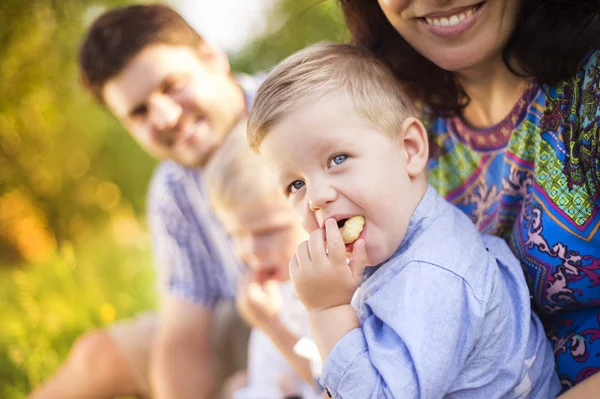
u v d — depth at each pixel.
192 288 2.54
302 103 1.39
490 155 1.63
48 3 5.30
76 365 2.63
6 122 5.67
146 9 2.23
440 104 1.68
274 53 5.70
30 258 5.84
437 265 1.34
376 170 1.38
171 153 2.26
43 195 6.07
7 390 2.77
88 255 4.71
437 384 1.25
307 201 1.40
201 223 2.43
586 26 1.34
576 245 1.41
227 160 2.09
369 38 1.77
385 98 1.44
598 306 1.49
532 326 1.46
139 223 6.20
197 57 2.23
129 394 2.69
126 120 2.29
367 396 1.26
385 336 1.31
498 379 1.38
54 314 3.31
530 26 1.38
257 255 2.08
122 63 2.16
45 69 5.53
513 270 1.45
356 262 1.37
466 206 1.73
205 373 2.53
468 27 1.43
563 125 1.40
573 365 1.47
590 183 1.36
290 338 2.01
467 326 1.31
